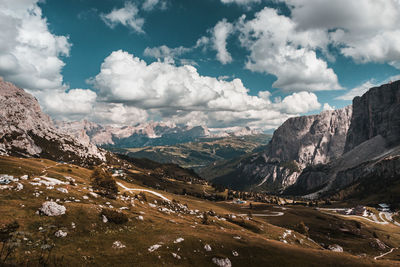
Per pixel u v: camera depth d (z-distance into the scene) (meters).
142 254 40.09
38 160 148.75
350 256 60.19
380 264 55.59
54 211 44.34
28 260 29.61
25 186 56.75
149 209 80.94
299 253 57.16
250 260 48.50
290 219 173.62
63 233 39.28
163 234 49.91
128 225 50.91
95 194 71.62
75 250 36.03
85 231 42.97
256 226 107.00
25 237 34.84
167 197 160.88
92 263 34.12
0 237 31.47
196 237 51.06
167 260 40.34
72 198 59.28
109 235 44.03
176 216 85.06
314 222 175.12
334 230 159.12
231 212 168.62
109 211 51.41
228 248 50.62
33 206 45.44
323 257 57.03
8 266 26.58
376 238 153.88
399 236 175.25
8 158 115.81
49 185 64.38
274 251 55.25
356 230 161.88
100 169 99.06
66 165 155.25
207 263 43.12
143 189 172.00
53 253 33.28
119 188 150.12
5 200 45.81
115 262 36.09
